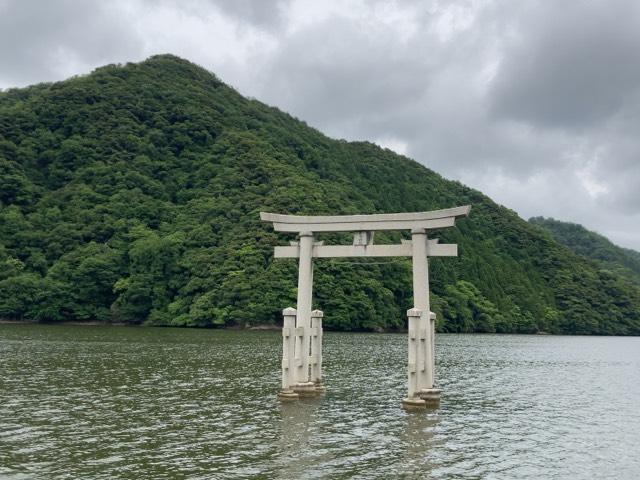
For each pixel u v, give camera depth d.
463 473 16.36
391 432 20.77
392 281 104.50
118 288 93.88
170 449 17.78
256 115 163.25
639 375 46.28
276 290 89.06
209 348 53.62
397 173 174.75
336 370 40.22
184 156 133.38
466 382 37.28
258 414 23.17
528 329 126.81
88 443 18.28
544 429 23.17
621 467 17.91
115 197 111.62
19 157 117.00
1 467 15.65
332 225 26.42
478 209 172.25
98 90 140.62
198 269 94.81
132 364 38.81
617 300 140.88
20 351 45.03
